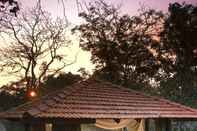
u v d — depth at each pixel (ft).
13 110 59.26
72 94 61.00
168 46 175.42
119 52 172.04
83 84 65.87
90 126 59.98
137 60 173.06
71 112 55.16
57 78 164.55
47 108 54.34
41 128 54.03
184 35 174.91
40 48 153.89
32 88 154.81
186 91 165.89
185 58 173.27
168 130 65.92
